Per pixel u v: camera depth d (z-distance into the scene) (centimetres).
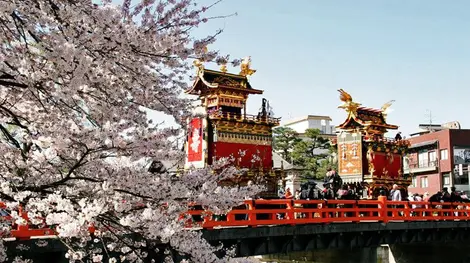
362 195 3819
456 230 2734
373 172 3806
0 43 625
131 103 737
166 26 699
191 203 767
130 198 693
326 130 8388
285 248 1908
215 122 2983
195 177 788
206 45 726
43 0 585
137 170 668
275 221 1811
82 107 697
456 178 5406
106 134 630
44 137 625
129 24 657
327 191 2327
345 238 2180
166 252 782
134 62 673
